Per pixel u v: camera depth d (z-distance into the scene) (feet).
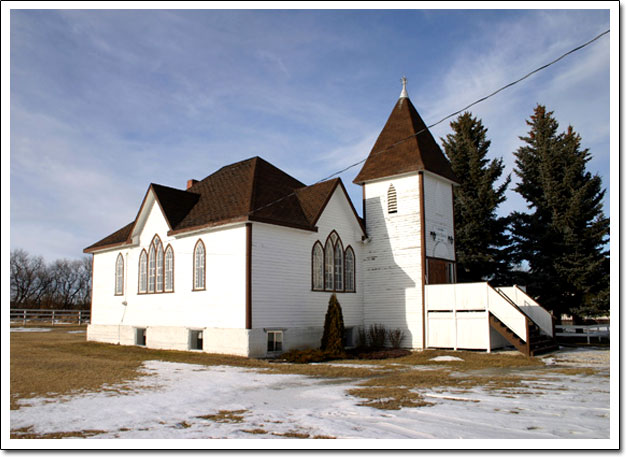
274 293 72.08
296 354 67.97
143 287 89.56
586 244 112.47
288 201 81.92
